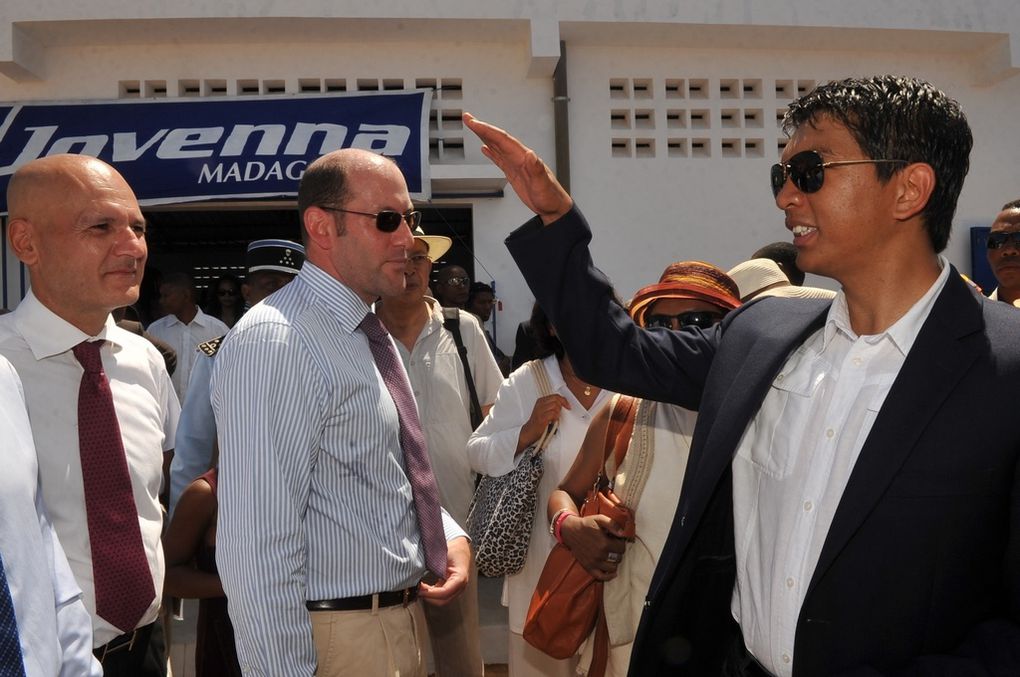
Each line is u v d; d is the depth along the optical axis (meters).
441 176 6.32
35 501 1.52
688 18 6.37
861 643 1.39
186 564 2.61
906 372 1.41
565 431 3.03
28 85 6.41
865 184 1.46
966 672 1.30
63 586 1.54
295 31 6.28
